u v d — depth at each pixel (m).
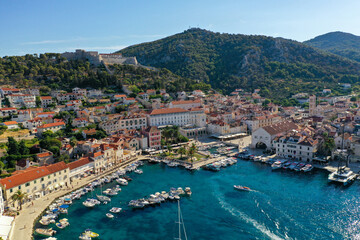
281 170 158.50
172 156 189.00
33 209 113.69
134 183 144.00
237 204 117.81
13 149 157.50
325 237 93.19
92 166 156.00
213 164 167.75
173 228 101.19
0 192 102.38
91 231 98.94
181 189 132.25
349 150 175.00
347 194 124.00
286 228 99.06
